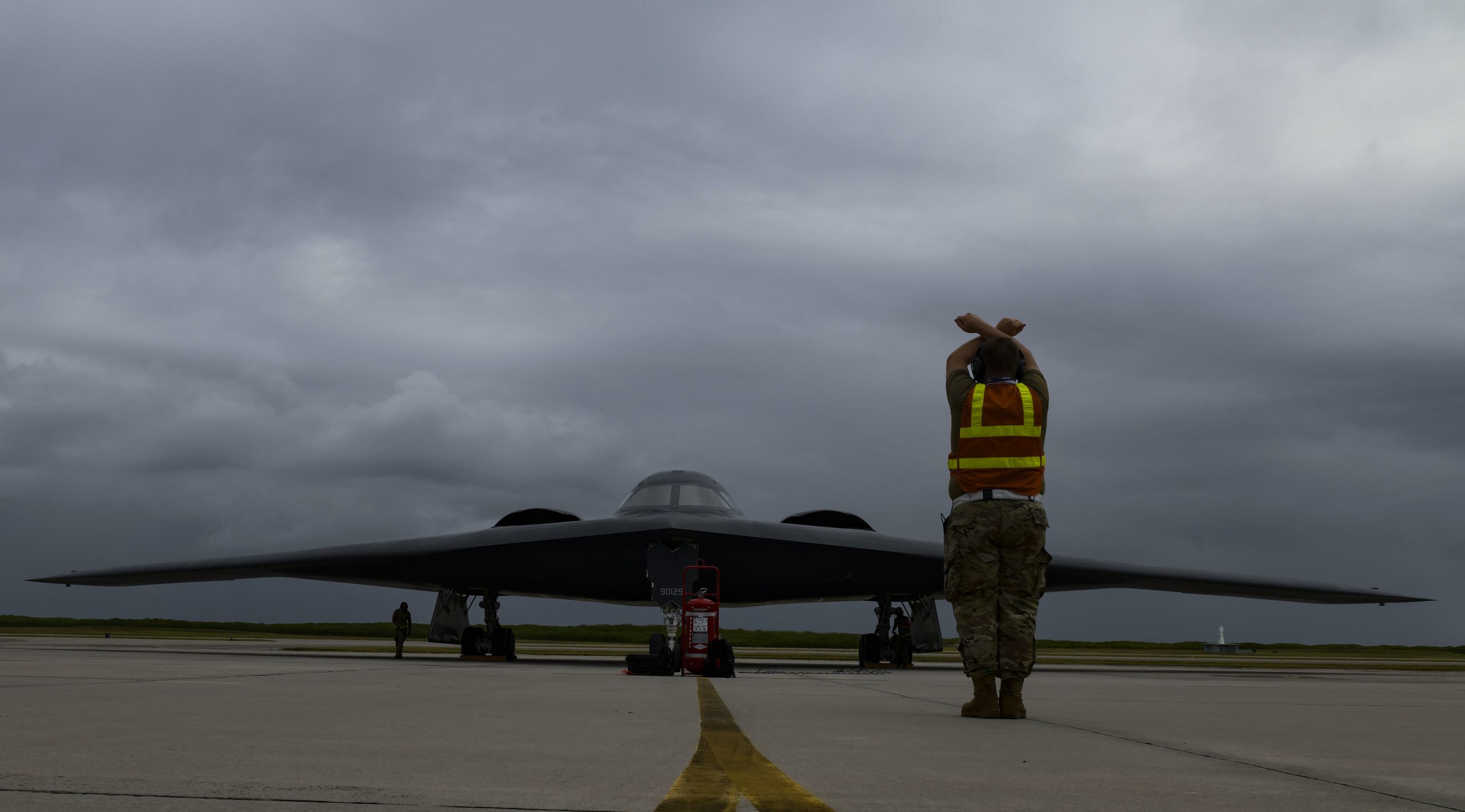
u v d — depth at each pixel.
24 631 55.91
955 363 7.54
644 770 4.05
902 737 5.41
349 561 19.89
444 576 20.42
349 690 8.48
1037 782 3.86
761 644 61.22
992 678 6.96
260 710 6.43
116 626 69.94
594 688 9.47
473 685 9.55
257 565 20.33
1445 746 5.36
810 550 19.05
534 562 19.62
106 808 3.11
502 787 3.60
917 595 21.61
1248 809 3.34
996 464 7.08
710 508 20.58
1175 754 4.83
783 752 4.65
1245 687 12.31
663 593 18.00
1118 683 13.41
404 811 3.14
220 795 3.36
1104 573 19.69
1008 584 7.03
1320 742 5.51
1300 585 20.19
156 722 5.61
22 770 3.84
